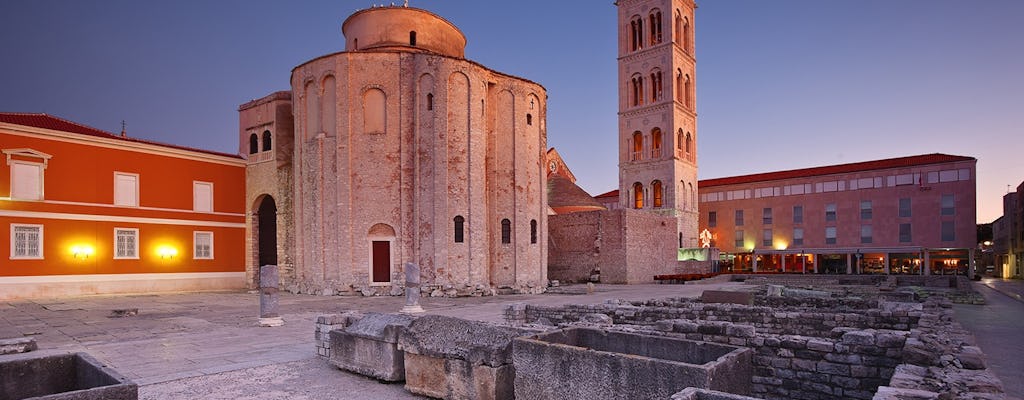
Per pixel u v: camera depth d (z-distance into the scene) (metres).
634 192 67.38
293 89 40.88
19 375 7.81
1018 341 14.72
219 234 42.31
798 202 72.56
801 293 26.69
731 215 77.38
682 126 66.62
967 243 62.31
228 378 12.12
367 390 11.25
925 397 6.91
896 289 32.28
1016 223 69.19
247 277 43.56
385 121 37.44
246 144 45.19
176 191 40.28
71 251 35.12
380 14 42.03
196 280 40.69
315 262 37.12
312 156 38.09
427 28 42.81
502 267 40.06
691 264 58.34
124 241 37.53
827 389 11.40
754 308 17.61
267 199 46.53
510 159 41.28
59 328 20.34
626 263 48.34
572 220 51.69
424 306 28.56
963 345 10.61
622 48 69.69
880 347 10.84
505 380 9.91
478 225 37.84
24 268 33.22
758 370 12.24
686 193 66.44
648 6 68.00
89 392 6.46
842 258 70.38
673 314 18.33
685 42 70.31
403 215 37.03
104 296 35.34
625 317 18.77
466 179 37.66
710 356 9.26
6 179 32.97
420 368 10.90
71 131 38.12
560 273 51.97
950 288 35.12
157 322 21.80
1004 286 47.59
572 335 10.80
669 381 7.95
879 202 67.44
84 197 35.88
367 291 35.12
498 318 22.33
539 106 43.88
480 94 39.06
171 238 39.69
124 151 37.91
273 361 13.76
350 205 36.59
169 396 10.73
